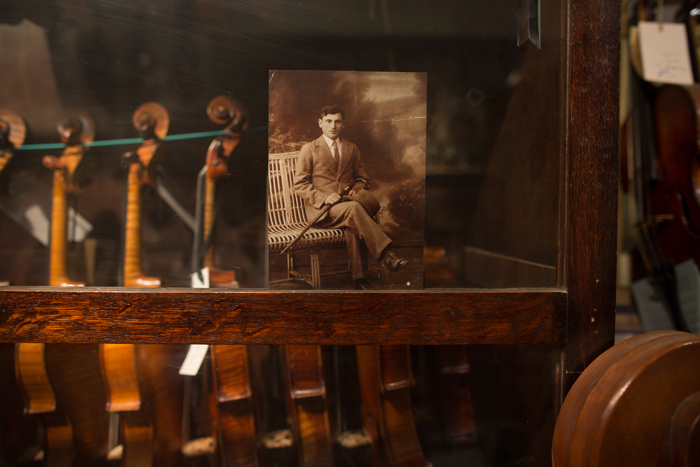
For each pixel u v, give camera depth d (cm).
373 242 47
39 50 48
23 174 49
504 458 49
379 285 46
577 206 42
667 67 99
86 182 49
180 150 49
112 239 50
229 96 48
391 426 52
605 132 42
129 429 51
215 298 42
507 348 48
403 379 52
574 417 38
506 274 50
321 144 46
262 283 49
